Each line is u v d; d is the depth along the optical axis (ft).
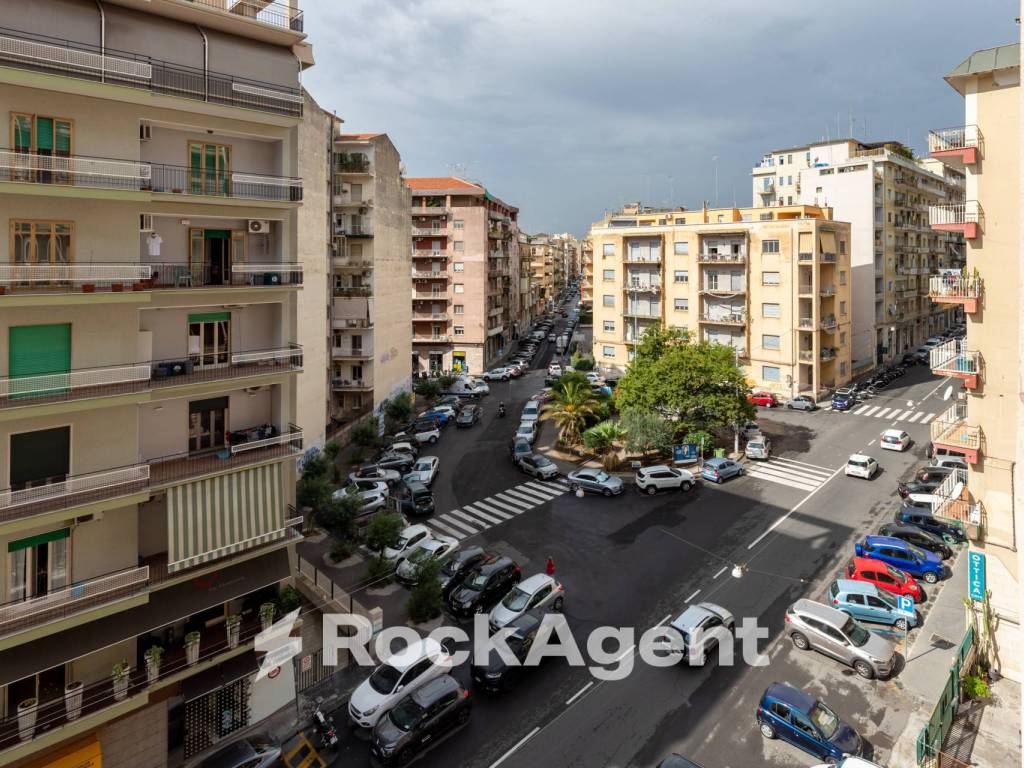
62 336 54.44
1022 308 41.42
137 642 59.11
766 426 167.84
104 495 54.39
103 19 55.88
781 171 313.32
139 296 56.08
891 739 56.95
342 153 172.76
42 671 49.60
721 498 117.60
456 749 57.62
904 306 257.96
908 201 256.93
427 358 266.77
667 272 218.79
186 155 63.77
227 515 60.80
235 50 63.82
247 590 61.93
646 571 90.22
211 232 66.64
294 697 65.31
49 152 53.31
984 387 66.64
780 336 193.57
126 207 57.11
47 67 52.54
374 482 122.72
